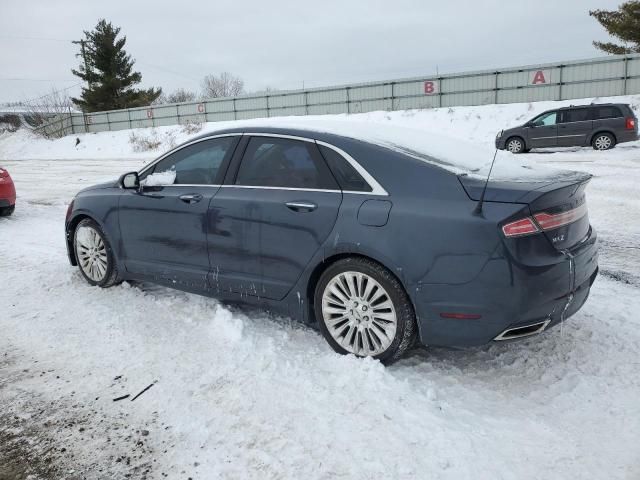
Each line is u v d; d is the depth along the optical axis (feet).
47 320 13.80
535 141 57.62
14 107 200.85
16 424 9.34
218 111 119.34
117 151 105.50
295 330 12.80
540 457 8.11
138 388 10.36
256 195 12.12
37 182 50.06
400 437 8.59
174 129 112.37
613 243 20.44
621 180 34.01
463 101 95.45
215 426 9.05
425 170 10.32
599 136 54.80
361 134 11.72
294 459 8.17
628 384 10.06
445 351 11.64
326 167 11.33
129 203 14.75
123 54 156.15
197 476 7.91
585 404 9.47
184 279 13.78
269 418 9.21
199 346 12.01
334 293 11.18
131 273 15.25
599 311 13.53
